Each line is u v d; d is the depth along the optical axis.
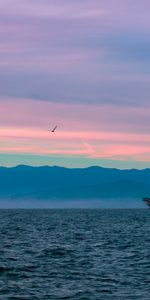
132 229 183.12
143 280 72.38
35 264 85.00
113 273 77.56
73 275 75.50
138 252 104.25
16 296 62.72
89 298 62.03
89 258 93.31
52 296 62.84
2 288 66.62
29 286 68.00
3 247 109.81
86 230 171.38
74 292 64.88
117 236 145.62
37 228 181.00
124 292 65.00
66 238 135.88
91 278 73.38
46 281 71.19
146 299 61.62
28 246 112.88
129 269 81.38
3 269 79.06
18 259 90.69
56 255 96.88
